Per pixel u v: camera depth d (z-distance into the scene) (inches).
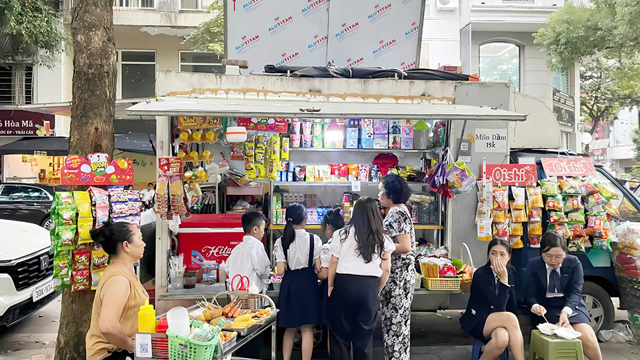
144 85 603.2
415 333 221.6
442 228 217.2
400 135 227.1
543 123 277.3
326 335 192.2
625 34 449.1
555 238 170.7
